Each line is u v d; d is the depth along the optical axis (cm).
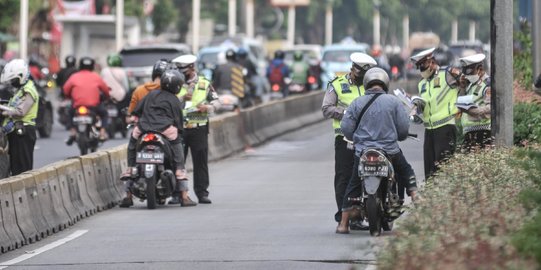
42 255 2712
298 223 3166
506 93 3444
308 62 9612
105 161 3728
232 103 6881
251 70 7869
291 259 2534
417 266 1941
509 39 3450
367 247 2427
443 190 2742
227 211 3500
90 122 4953
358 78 3020
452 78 3312
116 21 12544
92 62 5031
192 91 3738
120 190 3828
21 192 2961
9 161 3634
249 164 5122
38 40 13488
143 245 2805
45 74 8075
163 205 3709
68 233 3097
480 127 3488
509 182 2802
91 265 2530
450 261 1908
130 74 8044
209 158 5191
